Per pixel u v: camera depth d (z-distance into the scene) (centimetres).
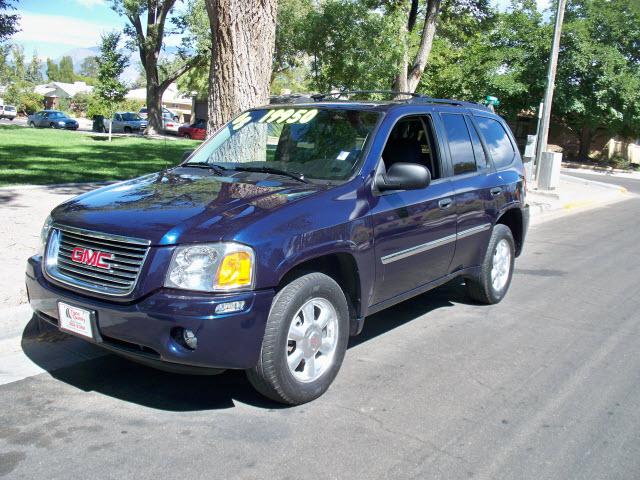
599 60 2953
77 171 1430
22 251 636
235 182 420
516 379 443
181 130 4072
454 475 314
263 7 738
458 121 552
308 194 390
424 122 508
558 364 477
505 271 630
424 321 569
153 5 3753
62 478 294
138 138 3388
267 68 764
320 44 1575
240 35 731
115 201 389
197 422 354
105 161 1781
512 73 3047
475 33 2466
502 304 638
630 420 385
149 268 330
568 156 3838
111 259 346
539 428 369
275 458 320
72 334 364
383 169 440
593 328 573
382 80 1569
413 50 1877
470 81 2925
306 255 360
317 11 1644
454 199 507
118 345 347
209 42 3584
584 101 3059
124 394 387
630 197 1919
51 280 372
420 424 366
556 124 3697
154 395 387
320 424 359
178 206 368
